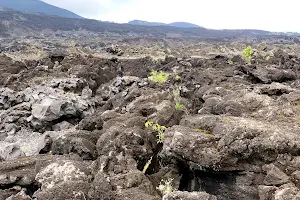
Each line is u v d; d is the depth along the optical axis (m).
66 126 18.03
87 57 40.34
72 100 18.92
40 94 20.67
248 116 11.37
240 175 8.59
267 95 14.00
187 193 7.38
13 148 13.00
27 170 10.05
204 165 8.67
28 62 38.16
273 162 8.41
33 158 11.20
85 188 8.52
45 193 8.33
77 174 9.05
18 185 9.40
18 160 11.08
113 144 10.88
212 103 13.79
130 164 9.85
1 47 72.31
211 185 8.97
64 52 41.44
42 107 17.72
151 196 8.22
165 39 140.88
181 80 23.66
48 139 13.23
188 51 57.31
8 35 152.88
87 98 21.91
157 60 43.28
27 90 21.98
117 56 49.34
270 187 7.76
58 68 32.91
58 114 17.86
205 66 32.72
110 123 13.59
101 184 8.46
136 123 12.88
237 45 64.62
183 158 8.98
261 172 8.41
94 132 12.87
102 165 9.41
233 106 12.05
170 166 10.15
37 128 17.62
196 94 17.95
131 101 17.23
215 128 9.59
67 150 11.56
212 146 8.88
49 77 26.73
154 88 21.36
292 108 11.32
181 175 9.95
